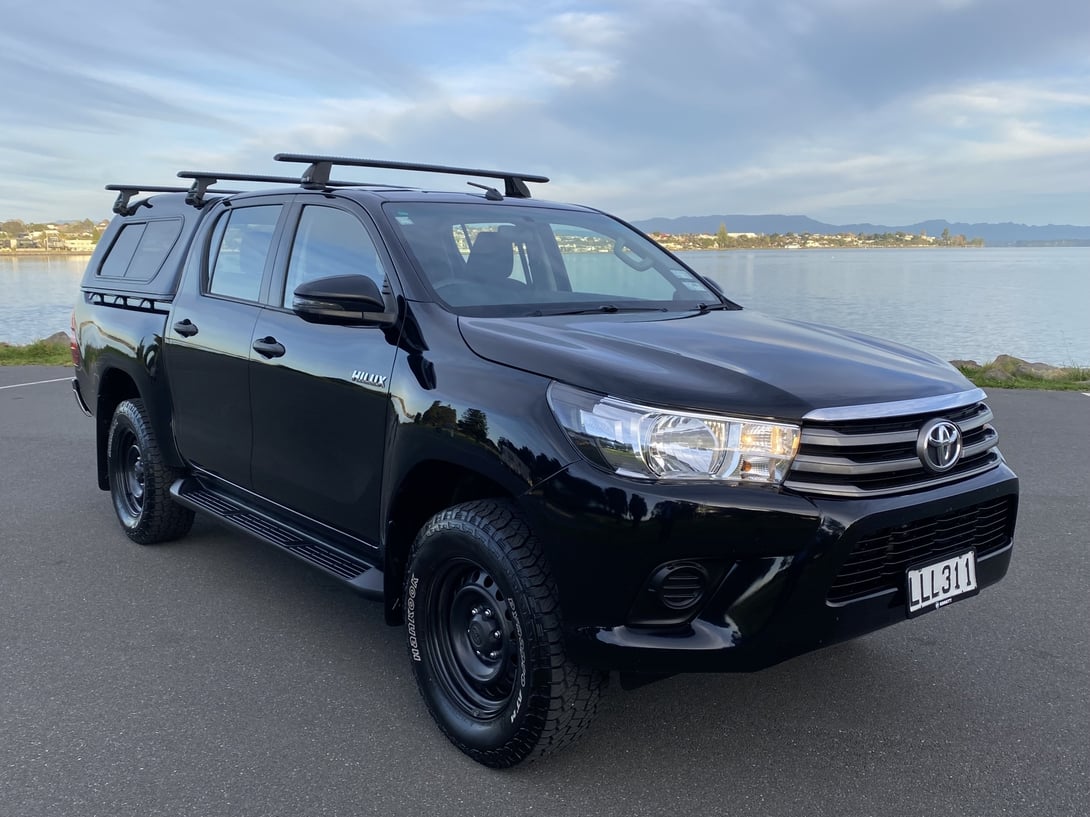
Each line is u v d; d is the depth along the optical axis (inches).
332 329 141.6
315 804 107.7
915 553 111.4
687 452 99.7
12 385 478.9
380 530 133.3
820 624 103.2
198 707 132.2
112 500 231.1
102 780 112.3
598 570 101.0
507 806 107.6
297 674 143.6
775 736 124.3
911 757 118.6
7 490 255.1
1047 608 171.6
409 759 118.4
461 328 124.3
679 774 114.6
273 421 153.0
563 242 163.2
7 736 123.2
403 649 153.7
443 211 152.8
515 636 111.8
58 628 161.0
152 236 206.1
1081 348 1060.5
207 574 189.5
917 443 109.3
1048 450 311.3
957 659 149.6
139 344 190.2
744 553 99.1
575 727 109.1
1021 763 116.9
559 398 106.4
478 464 111.5
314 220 156.9
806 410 102.7
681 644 100.7
